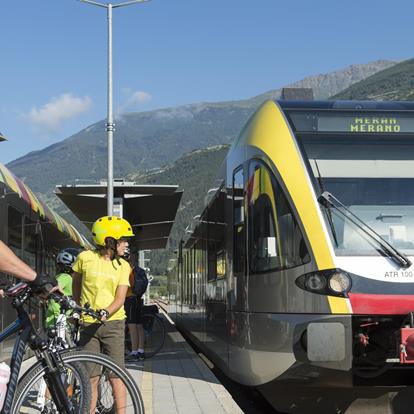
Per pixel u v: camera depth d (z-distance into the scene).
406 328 6.70
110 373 4.84
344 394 7.41
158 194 18.42
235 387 11.55
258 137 8.32
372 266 7.10
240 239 8.62
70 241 21.47
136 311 12.55
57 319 6.78
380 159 7.85
